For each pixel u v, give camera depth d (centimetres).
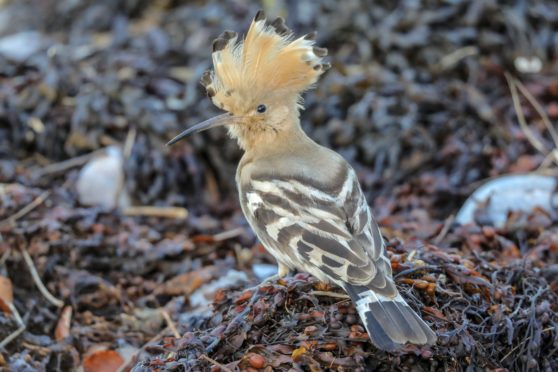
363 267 756
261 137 914
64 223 1167
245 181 884
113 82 1380
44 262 1109
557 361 850
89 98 1362
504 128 1334
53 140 1363
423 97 1357
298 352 767
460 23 1433
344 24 1437
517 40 1427
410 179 1305
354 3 1448
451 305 830
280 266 868
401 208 1260
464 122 1347
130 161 1315
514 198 1180
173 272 1147
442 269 860
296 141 912
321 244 784
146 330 1059
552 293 912
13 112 1374
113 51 1482
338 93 1366
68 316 1070
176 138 927
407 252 905
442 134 1341
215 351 809
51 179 1300
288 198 824
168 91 1386
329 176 832
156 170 1322
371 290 743
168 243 1160
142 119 1348
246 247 1199
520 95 1378
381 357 771
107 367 1011
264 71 902
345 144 1339
